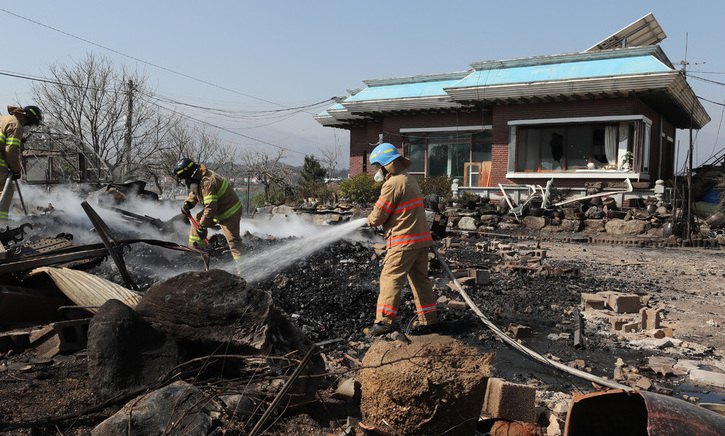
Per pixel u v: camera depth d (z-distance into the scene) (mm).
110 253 5219
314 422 3506
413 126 24172
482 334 6023
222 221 7160
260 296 3590
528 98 19891
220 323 3529
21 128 8289
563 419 3766
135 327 3477
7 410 3303
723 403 4281
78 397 3525
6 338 4184
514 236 17000
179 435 2938
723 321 6883
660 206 17047
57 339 4230
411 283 5965
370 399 3348
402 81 25547
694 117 23656
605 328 6473
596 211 17438
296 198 24656
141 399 3113
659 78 17422
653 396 2682
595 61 19891
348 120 26938
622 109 18922
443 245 13531
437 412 3172
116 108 30094
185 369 3475
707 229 17125
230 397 3336
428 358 3299
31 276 4992
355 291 7191
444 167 23969
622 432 3012
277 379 3443
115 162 30266
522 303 7559
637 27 23688
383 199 5379
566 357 5434
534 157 20859
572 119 19734
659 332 6164
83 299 4562
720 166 20922
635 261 12227
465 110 22688
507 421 3516
